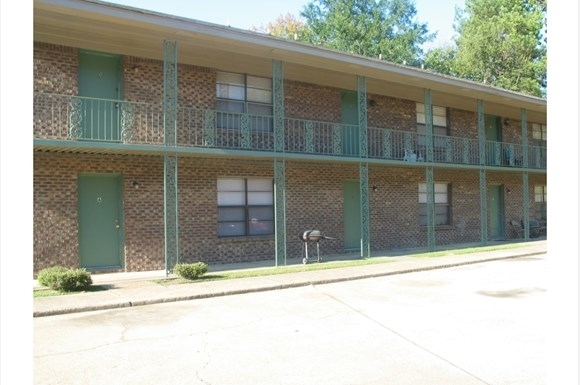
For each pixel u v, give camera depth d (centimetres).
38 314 873
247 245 1598
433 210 1866
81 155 1336
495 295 1052
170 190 1445
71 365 616
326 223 1786
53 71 1310
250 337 740
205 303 991
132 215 1397
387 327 793
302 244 1720
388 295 1060
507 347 683
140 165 1414
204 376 578
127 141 1359
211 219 1534
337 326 801
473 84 1908
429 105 1859
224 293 1071
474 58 3931
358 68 1598
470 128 2302
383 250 1933
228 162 1573
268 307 948
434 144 2156
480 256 1686
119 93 1405
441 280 1257
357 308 932
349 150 1872
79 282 1071
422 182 2088
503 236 2420
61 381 562
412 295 1059
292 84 1736
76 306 916
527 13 3834
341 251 1822
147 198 1422
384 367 606
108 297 999
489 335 742
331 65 1559
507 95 2045
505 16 3816
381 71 1636
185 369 602
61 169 1309
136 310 928
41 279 1120
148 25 1199
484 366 607
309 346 693
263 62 1512
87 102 1361
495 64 3888
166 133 1300
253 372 590
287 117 1636
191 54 1421
